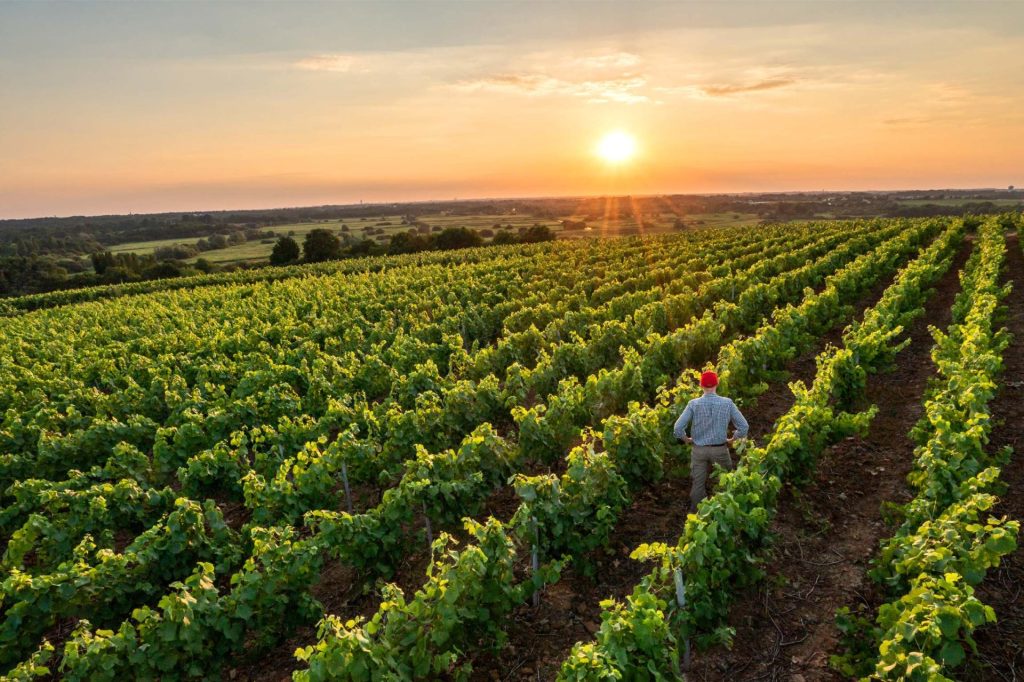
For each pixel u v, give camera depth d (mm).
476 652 6090
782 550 7133
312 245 76188
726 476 6422
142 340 19875
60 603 6301
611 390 10812
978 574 5027
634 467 8148
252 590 6078
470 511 7973
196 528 7141
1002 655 5336
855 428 8656
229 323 23234
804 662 5516
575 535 6910
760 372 12508
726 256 36781
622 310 19766
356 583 7406
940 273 24141
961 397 8297
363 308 24938
